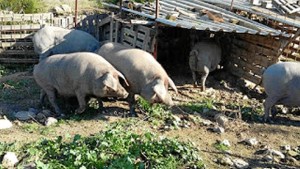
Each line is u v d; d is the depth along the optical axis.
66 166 7.12
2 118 9.64
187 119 9.92
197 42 12.66
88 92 9.83
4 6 16.97
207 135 9.14
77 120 9.57
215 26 11.66
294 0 14.70
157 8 11.62
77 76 9.73
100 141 7.84
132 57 10.05
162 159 7.54
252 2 14.77
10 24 14.46
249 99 11.86
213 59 12.27
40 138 8.34
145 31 11.93
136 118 9.78
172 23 11.24
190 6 13.85
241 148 8.66
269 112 10.32
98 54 10.72
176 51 14.45
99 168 7.12
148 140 8.05
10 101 10.84
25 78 12.62
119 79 9.99
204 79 12.14
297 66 10.15
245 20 12.91
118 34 12.88
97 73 9.61
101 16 14.62
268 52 12.25
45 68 10.15
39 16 14.71
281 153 8.45
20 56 14.38
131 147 7.77
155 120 9.63
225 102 11.47
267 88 10.23
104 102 10.72
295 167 7.98
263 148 8.70
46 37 12.70
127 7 13.52
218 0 15.21
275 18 12.80
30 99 11.05
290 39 11.75
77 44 12.70
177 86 12.39
